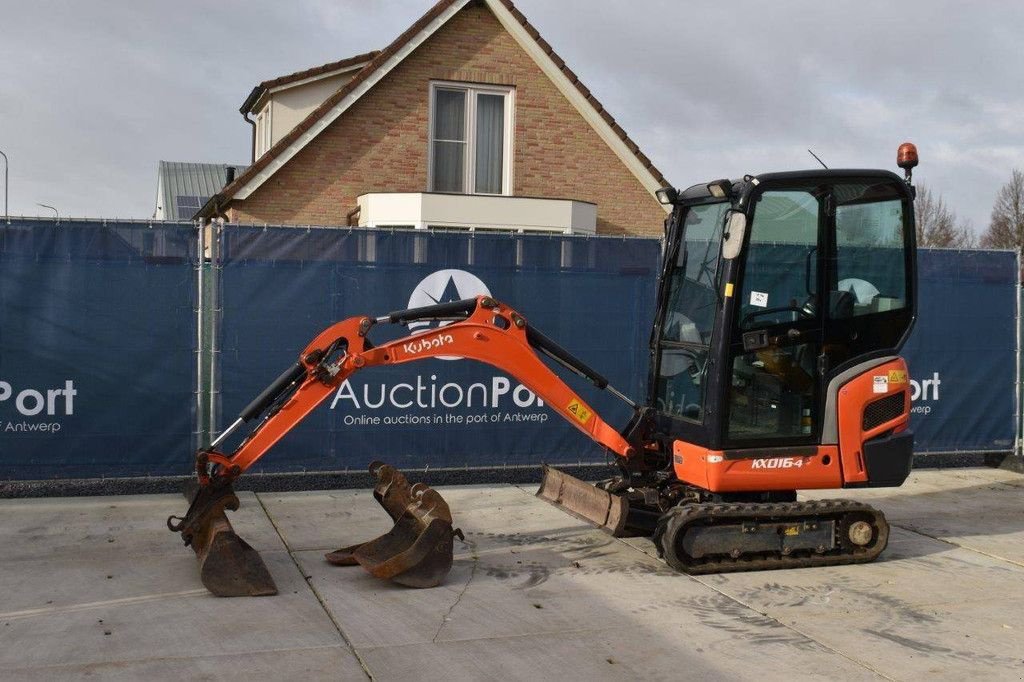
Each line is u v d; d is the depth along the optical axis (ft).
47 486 30.45
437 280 32.24
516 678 16.87
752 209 22.88
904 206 24.34
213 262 30.40
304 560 23.80
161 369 30.17
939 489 33.73
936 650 18.57
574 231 66.59
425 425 32.19
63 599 20.52
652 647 18.42
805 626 19.75
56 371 29.48
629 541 26.09
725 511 22.97
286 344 31.09
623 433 26.05
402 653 17.88
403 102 67.51
